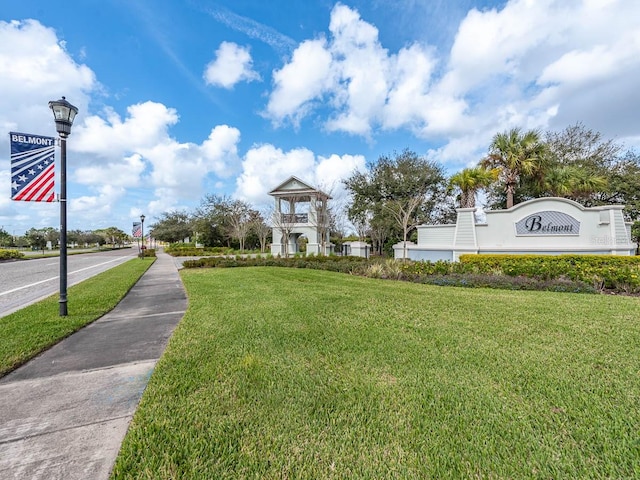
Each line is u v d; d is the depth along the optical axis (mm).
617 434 1978
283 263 16688
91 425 2156
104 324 4922
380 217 23172
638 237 16922
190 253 31641
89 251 43219
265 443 1910
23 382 2859
